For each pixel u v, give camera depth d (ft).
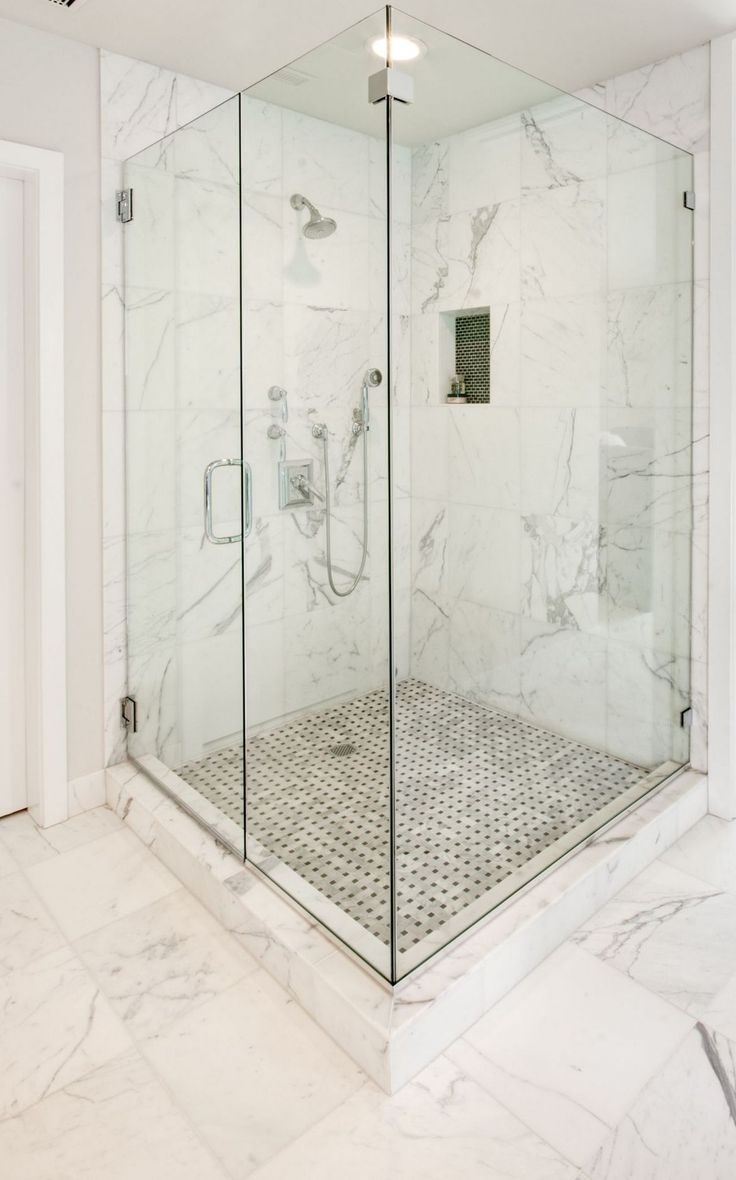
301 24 6.95
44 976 5.87
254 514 6.22
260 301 6.02
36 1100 4.81
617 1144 4.49
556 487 6.52
